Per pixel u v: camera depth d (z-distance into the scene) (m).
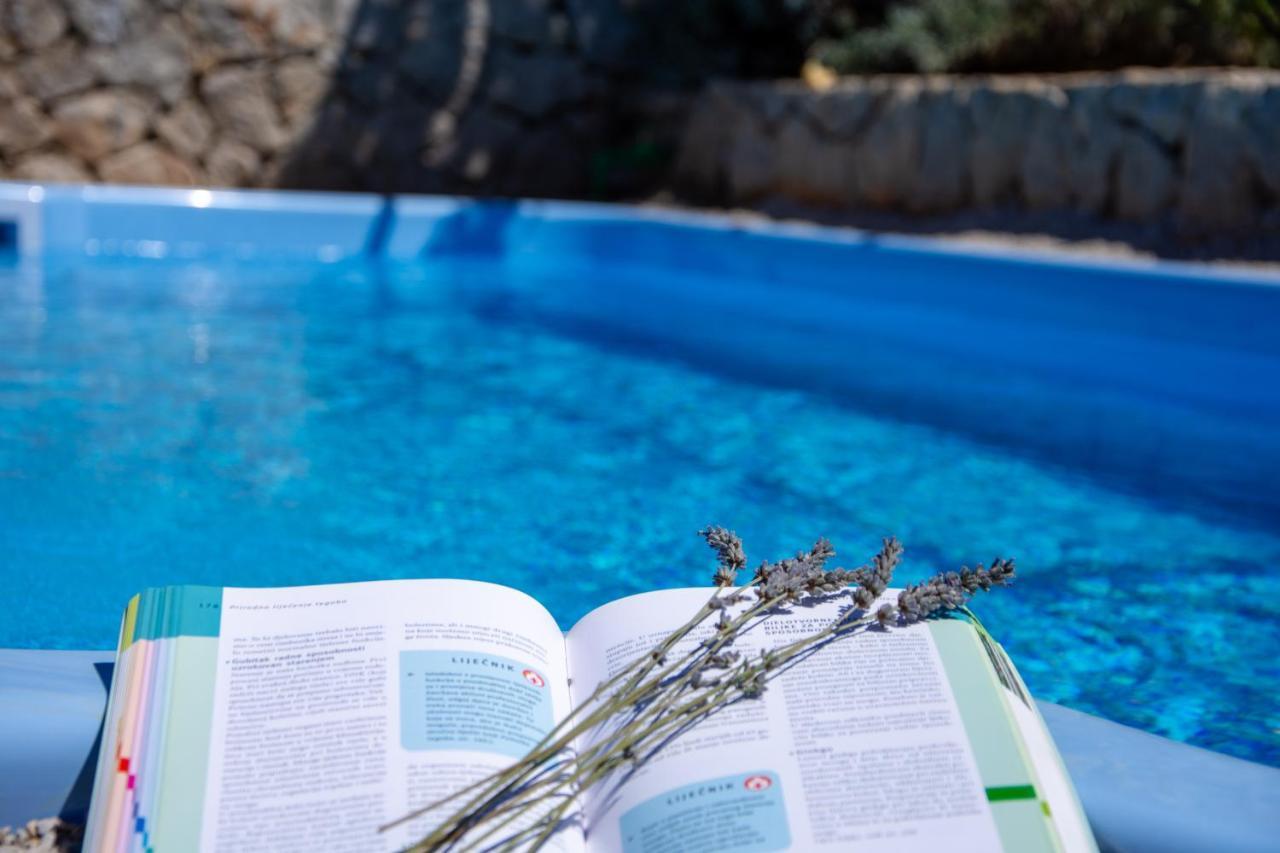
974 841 1.01
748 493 2.64
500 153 7.11
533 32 7.05
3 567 2.03
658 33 7.19
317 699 1.08
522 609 1.22
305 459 2.74
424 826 0.99
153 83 6.25
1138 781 1.18
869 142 5.77
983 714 1.11
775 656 1.14
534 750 1.02
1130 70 5.66
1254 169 4.52
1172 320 3.78
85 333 3.86
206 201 5.29
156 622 1.15
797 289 4.96
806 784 1.04
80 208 5.11
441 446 2.90
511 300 4.88
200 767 1.03
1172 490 2.75
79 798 1.19
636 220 5.64
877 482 2.75
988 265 4.29
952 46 6.02
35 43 5.98
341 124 6.70
